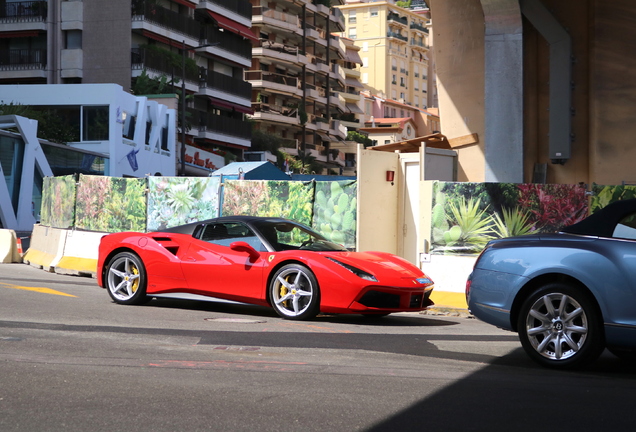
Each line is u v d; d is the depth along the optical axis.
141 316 8.58
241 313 9.39
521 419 4.23
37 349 6.08
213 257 9.35
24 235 22.81
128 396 4.59
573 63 16.84
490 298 6.37
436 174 17.41
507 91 17.11
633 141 16.27
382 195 11.84
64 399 4.49
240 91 61.12
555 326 5.98
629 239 5.83
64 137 33.09
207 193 12.86
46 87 33.97
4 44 48.19
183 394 4.67
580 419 4.26
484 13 17.05
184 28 53.09
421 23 130.25
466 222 10.80
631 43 16.25
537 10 16.70
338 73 88.44
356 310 8.46
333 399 4.62
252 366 5.64
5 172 26.11
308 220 11.86
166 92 48.31
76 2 47.09
